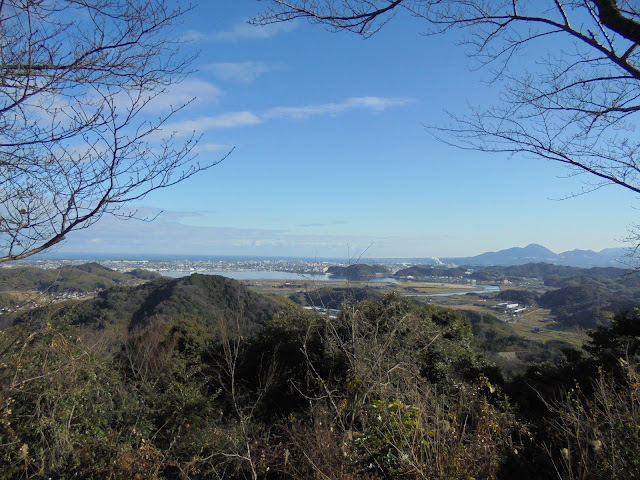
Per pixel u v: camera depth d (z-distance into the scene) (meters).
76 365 4.67
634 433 2.85
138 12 2.81
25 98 2.67
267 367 8.74
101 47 2.83
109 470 3.70
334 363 7.00
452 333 10.04
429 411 3.48
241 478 4.25
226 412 7.54
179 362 8.44
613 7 2.71
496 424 3.63
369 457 3.16
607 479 2.78
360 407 3.54
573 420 3.30
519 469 3.68
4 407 3.80
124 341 11.21
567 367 7.59
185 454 4.74
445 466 2.92
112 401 5.46
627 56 3.07
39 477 3.62
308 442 3.54
